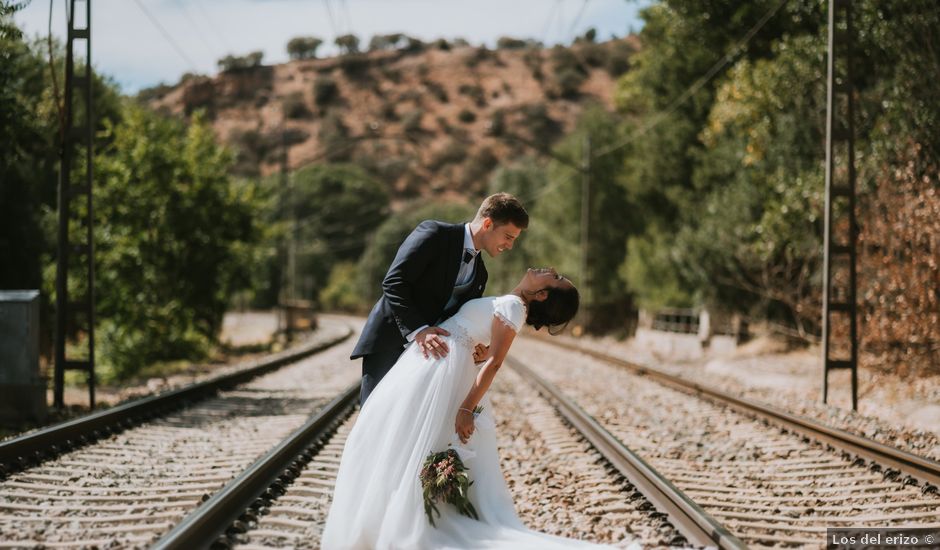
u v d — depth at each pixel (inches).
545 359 864.3
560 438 344.5
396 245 3255.4
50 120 540.4
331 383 617.3
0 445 258.8
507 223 175.2
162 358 929.5
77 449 305.1
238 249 1039.6
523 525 180.5
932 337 499.2
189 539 170.7
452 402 173.8
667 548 180.5
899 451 267.7
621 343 1274.6
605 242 1416.1
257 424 385.7
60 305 458.6
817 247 695.1
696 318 1044.5
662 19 1106.7
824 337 468.1
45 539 183.8
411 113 5831.7
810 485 259.8
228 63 6067.9
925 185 484.7
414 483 168.9
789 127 745.6
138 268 893.8
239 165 4670.3
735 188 850.8
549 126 5457.7
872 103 631.2
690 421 398.9
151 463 281.6
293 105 5959.6
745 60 834.2
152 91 5002.5
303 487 241.0
